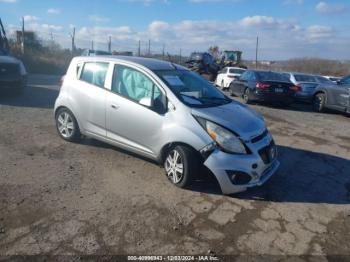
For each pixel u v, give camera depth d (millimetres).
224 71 19031
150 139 4688
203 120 4246
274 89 12375
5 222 3395
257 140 4367
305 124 9656
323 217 3961
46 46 33125
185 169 4293
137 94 4883
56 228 3348
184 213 3811
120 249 3092
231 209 3984
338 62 46000
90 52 28016
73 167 4934
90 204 3875
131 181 4574
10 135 6348
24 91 12273
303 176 5266
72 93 5750
